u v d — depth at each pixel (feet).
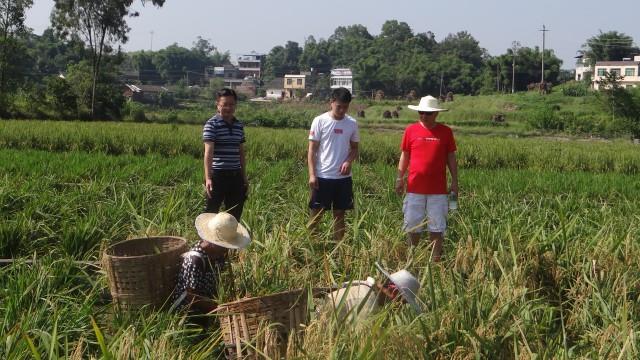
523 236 24.00
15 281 18.39
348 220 30.14
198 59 642.22
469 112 257.55
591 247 21.83
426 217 25.70
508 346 15.10
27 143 74.59
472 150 75.66
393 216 30.27
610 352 14.30
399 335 13.76
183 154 73.05
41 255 24.49
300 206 32.81
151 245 19.51
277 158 71.67
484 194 39.65
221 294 17.04
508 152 75.82
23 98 194.49
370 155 73.51
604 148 85.35
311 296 15.55
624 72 356.59
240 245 17.95
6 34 202.80
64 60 472.44
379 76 443.32
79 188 38.50
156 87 451.12
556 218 30.45
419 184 25.58
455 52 556.92
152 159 55.26
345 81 479.82
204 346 15.65
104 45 203.21
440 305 16.53
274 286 18.47
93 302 17.93
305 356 13.00
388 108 310.04
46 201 29.58
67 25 199.00
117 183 38.75
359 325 14.16
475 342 14.32
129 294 17.20
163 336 14.28
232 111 26.05
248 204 30.66
